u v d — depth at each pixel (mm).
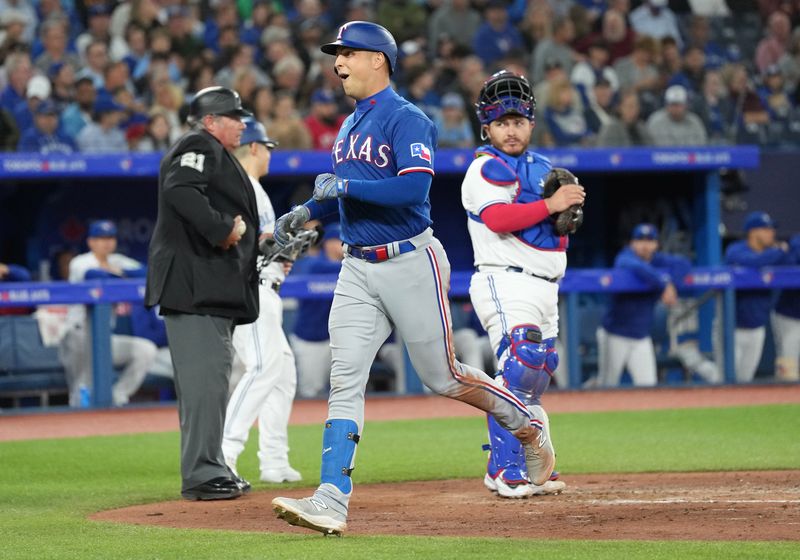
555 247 22641
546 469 20953
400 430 37625
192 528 19281
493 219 22203
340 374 18406
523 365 22312
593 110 60188
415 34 65188
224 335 23625
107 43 59062
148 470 29047
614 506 21031
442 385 18859
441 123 57344
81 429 39125
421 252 18375
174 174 22922
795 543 16312
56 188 53062
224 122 24000
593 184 60438
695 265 56312
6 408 43625
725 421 38344
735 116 65812
